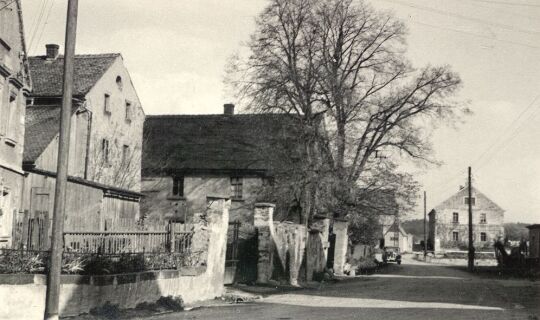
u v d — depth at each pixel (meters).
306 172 35.47
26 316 13.55
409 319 14.22
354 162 40.09
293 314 15.30
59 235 12.53
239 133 50.41
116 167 39.03
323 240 36.41
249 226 25.64
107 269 14.85
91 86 35.38
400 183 41.38
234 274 24.14
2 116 21.69
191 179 47.78
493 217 107.88
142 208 47.47
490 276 40.91
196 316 14.78
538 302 20.03
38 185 26.30
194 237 19.44
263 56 37.72
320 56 38.66
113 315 14.24
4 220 22.09
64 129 12.80
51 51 38.38
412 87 43.19
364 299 20.42
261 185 42.28
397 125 42.50
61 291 13.56
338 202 39.34
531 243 53.50
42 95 33.44
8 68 21.69
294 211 38.62
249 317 14.58
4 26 21.53
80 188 25.95
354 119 38.81
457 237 108.38
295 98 37.09
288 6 38.09
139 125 43.12
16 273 13.84
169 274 17.12
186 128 51.88
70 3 13.04
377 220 46.53
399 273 45.66
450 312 16.06
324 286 28.33
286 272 28.09
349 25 40.56
